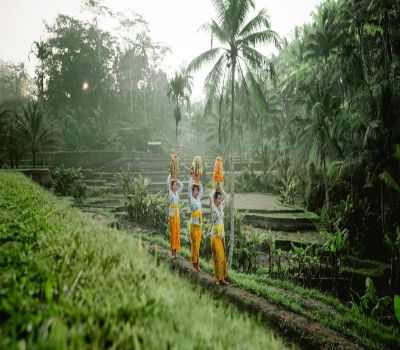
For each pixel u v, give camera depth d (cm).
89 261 264
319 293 972
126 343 160
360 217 1689
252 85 1302
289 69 3697
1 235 308
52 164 3188
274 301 715
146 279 238
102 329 166
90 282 219
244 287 748
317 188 2092
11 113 3469
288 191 2239
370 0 2302
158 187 2473
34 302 180
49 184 2222
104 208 1862
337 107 1820
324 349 595
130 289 215
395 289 1216
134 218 1549
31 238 303
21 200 604
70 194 2169
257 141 4134
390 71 2033
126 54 5519
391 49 2453
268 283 965
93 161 3306
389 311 1055
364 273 1252
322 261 1356
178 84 2298
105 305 192
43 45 3759
